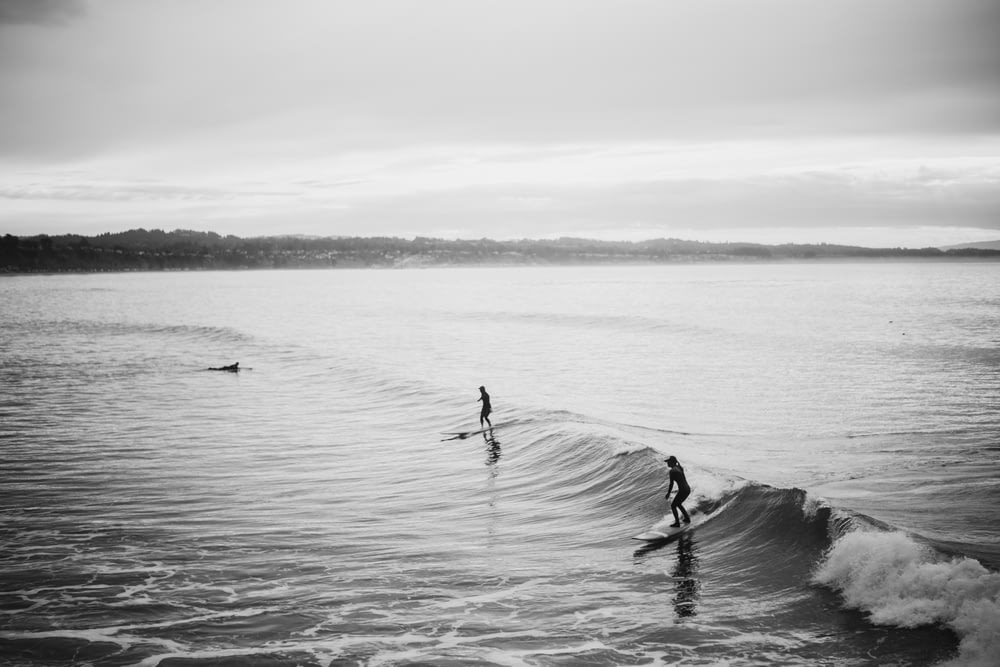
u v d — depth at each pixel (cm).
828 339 6862
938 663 1148
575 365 5381
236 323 9638
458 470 2430
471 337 7688
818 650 1223
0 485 2264
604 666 1205
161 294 18850
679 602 1420
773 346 6406
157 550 1728
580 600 1448
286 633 1331
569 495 2109
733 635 1288
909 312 10150
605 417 3391
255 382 4472
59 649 1277
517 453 2605
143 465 2509
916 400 3741
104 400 3828
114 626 1360
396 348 6656
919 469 2361
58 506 2062
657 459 2191
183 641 1303
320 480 2330
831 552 1482
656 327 8500
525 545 1747
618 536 1770
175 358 5678
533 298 15938
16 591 1508
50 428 3125
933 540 1634
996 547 1591
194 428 3133
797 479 2245
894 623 1263
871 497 2039
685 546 1675
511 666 1210
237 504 2083
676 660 1217
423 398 3800
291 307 13362
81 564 1645
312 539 1802
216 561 1662
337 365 5212
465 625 1355
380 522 1925
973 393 3922
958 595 1255
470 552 1709
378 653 1260
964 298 13488
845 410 3503
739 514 1766
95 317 10456
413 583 1542
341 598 1473
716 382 4488
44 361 5459
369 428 3133
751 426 3159
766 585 1460
